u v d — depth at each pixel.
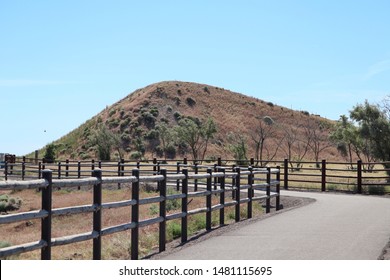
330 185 31.86
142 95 122.38
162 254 10.70
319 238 11.53
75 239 8.53
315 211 17.11
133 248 10.41
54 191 32.44
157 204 22.23
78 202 25.94
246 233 12.59
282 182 35.75
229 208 19.86
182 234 12.42
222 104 126.38
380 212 16.72
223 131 113.31
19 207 27.09
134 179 10.38
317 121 132.38
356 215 15.90
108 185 33.78
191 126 83.88
